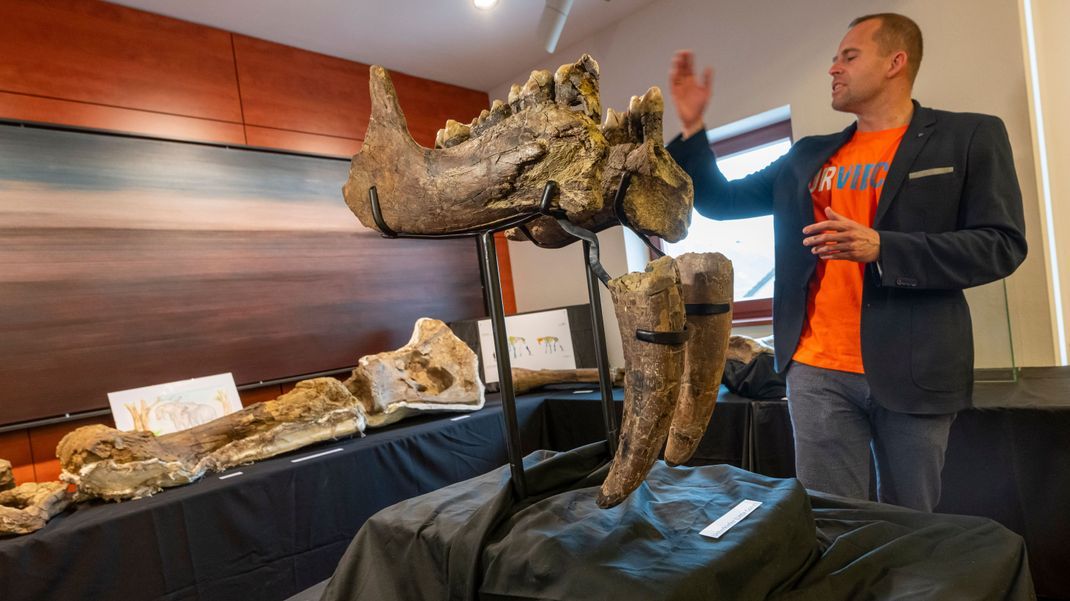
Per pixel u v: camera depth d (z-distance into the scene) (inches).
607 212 44.9
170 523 69.1
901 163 51.9
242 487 74.5
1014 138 83.7
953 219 50.6
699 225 124.3
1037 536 65.4
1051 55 91.0
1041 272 82.3
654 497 41.9
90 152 94.9
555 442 114.0
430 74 142.1
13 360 86.4
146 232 99.3
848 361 53.4
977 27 85.8
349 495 83.8
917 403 49.3
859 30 54.7
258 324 111.1
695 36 115.1
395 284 132.0
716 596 30.0
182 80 106.2
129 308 96.9
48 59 93.0
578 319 129.9
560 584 32.0
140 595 66.4
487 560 36.3
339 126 126.8
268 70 117.2
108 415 94.2
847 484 53.9
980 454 67.7
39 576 61.1
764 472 84.6
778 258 59.9
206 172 106.7
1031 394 69.1
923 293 50.3
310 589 55.6
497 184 40.1
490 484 48.6
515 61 139.6
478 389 109.0
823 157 57.6
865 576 32.9
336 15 110.0
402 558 42.3
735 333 118.6
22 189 88.5
